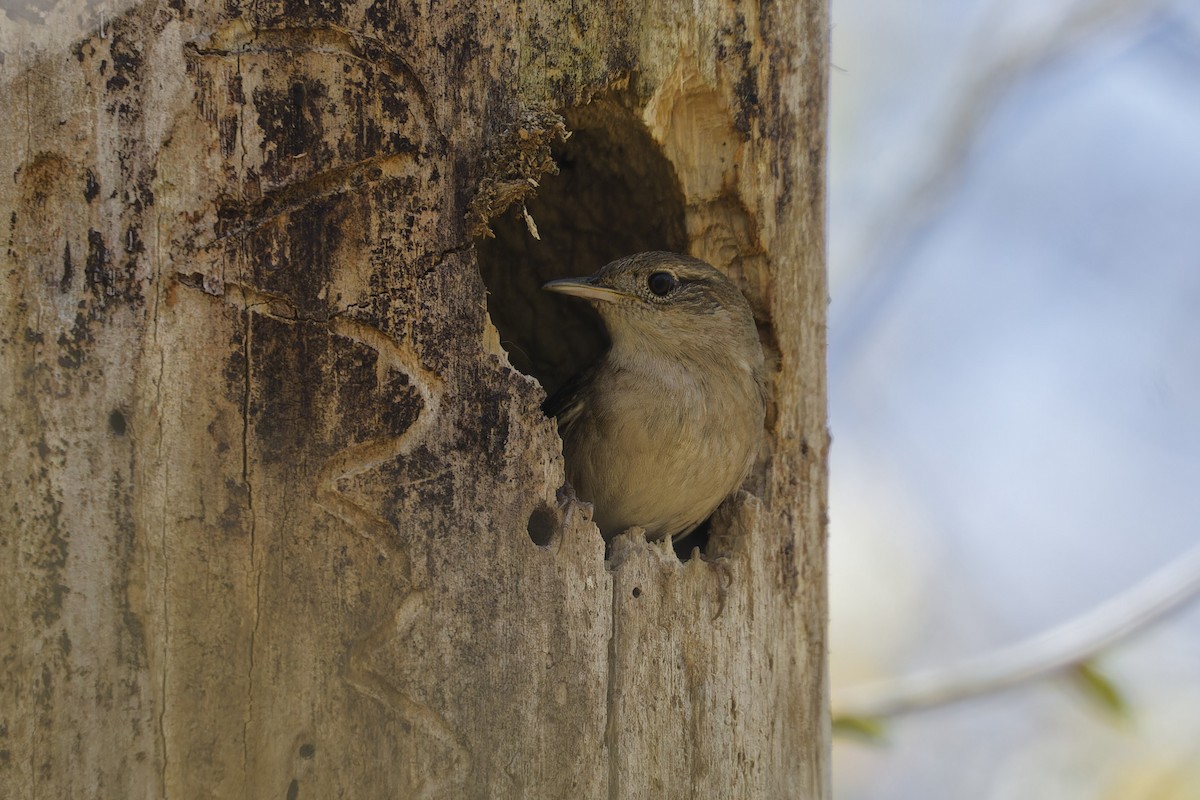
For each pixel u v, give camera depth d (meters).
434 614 6.80
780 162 8.71
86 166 6.38
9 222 6.27
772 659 8.35
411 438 6.81
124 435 6.37
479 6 7.15
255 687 6.47
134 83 6.44
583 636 7.19
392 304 6.82
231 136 6.57
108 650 6.30
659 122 8.34
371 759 6.62
